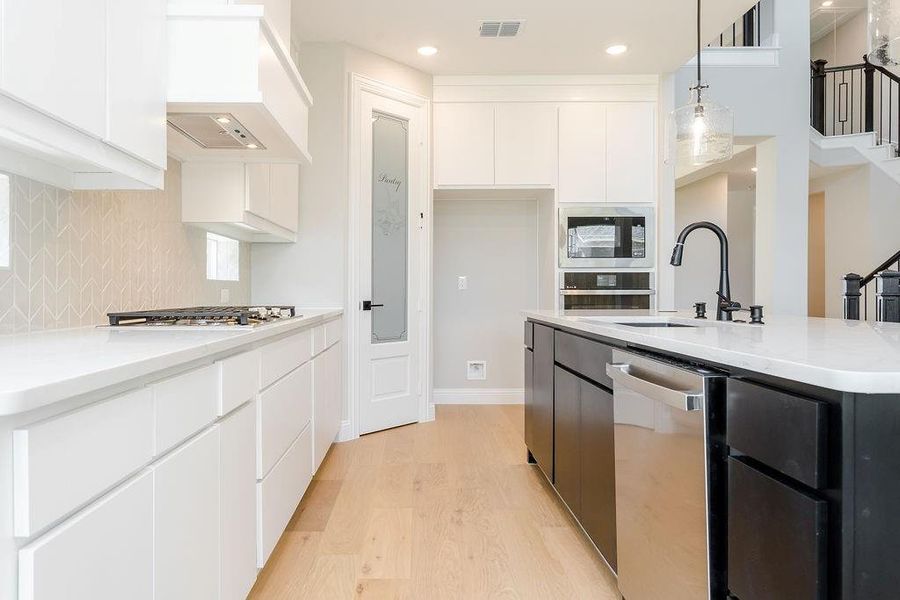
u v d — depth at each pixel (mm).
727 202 7293
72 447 793
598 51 3875
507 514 2465
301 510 2506
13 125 1017
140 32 1485
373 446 3545
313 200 3656
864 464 806
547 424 2645
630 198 4336
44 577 725
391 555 2078
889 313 1980
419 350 4176
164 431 1100
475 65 4090
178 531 1156
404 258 4086
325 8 3232
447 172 4277
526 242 4891
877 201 5945
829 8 7066
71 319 1783
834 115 7012
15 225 1543
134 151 1440
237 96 1722
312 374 2635
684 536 1259
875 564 806
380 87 3881
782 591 929
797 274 4777
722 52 4785
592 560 2043
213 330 1665
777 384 983
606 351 1834
